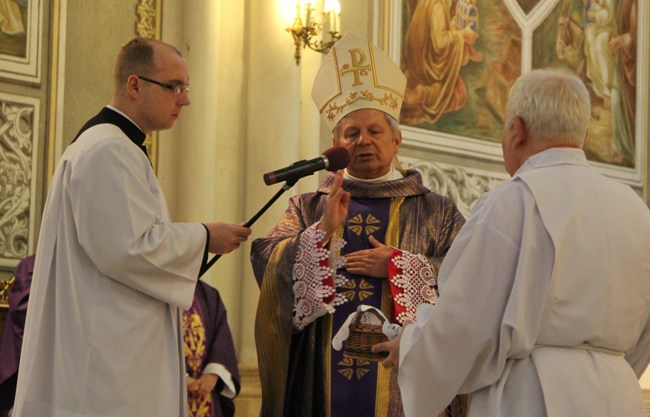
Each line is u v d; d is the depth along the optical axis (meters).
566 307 2.84
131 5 6.59
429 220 4.04
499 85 8.71
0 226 5.92
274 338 3.83
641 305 2.95
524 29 8.91
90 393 3.43
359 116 4.12
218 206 6.85
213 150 6.72
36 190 6.07
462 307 2.82
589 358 2.85
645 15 9.77
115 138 3.62
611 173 9.31
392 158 4.19
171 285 3.56
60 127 6.19
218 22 6.86
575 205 2.90
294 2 7.07
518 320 2.77
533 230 2.85
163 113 3.82
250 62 7.05
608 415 2.78
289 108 7.00
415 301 3.76
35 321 3.54
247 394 6.68
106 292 3.51
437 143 8.24
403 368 2.90
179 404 3.65
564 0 9.21
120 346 3.46
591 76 9.33
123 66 3.83
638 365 3.08
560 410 2.76
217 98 6.90
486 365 2.83
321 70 4.33
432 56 8.29
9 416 5.14
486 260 2.84
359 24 7.87
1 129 5.98
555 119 3.01
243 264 6.89
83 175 3.52
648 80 9.72
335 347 3.48
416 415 2.88
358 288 3.87
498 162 8.63
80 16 6.37
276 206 6.89
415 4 8.21
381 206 4.08
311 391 3.83
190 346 5.83
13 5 6.09
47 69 6.19
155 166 6.59
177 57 3.87
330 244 3.87
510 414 2.80
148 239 3.49
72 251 3.54
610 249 2.89
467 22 8.54
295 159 7.02
